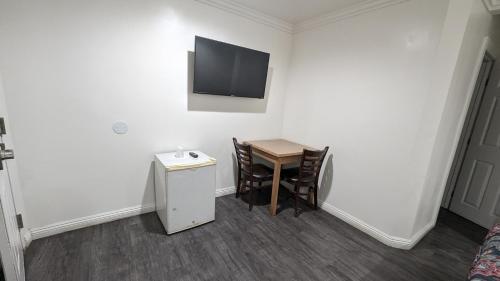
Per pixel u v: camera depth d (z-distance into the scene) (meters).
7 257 1.04
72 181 1.93
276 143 2.94
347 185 2.44
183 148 2.47
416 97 1.85
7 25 1.52
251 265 1.74
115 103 2.00
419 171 1.88
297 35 2.95
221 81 2.46
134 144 2.16
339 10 2.37
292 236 2.14
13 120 1.63
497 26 2.20
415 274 1.76
